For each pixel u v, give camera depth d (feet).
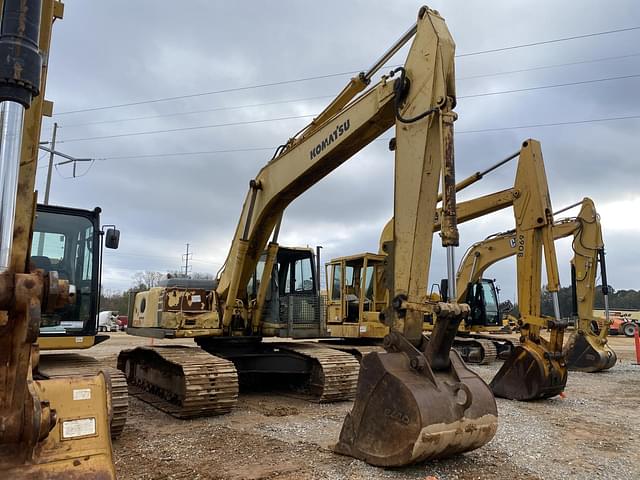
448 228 16.61
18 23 6.48
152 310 30.37
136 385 32.94
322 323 31.86
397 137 19.07
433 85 17.98
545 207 31.91
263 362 31.35
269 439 20.35
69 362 23.36
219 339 30.50
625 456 18.85
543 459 18.17
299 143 25.80
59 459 9.31
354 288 46.68
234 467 16.81
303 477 15.69
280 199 28.14
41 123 8.52
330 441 19.89
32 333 6.46
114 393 20.61
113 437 20.66
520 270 32.53
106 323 130.31
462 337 55.16
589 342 45.57
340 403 28.53
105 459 9.76
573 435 21.95
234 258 30.55
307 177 25.84
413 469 16.17
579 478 16.28
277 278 33.30
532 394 29.68
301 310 31.45
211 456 18.16
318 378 29.01
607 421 24.88
